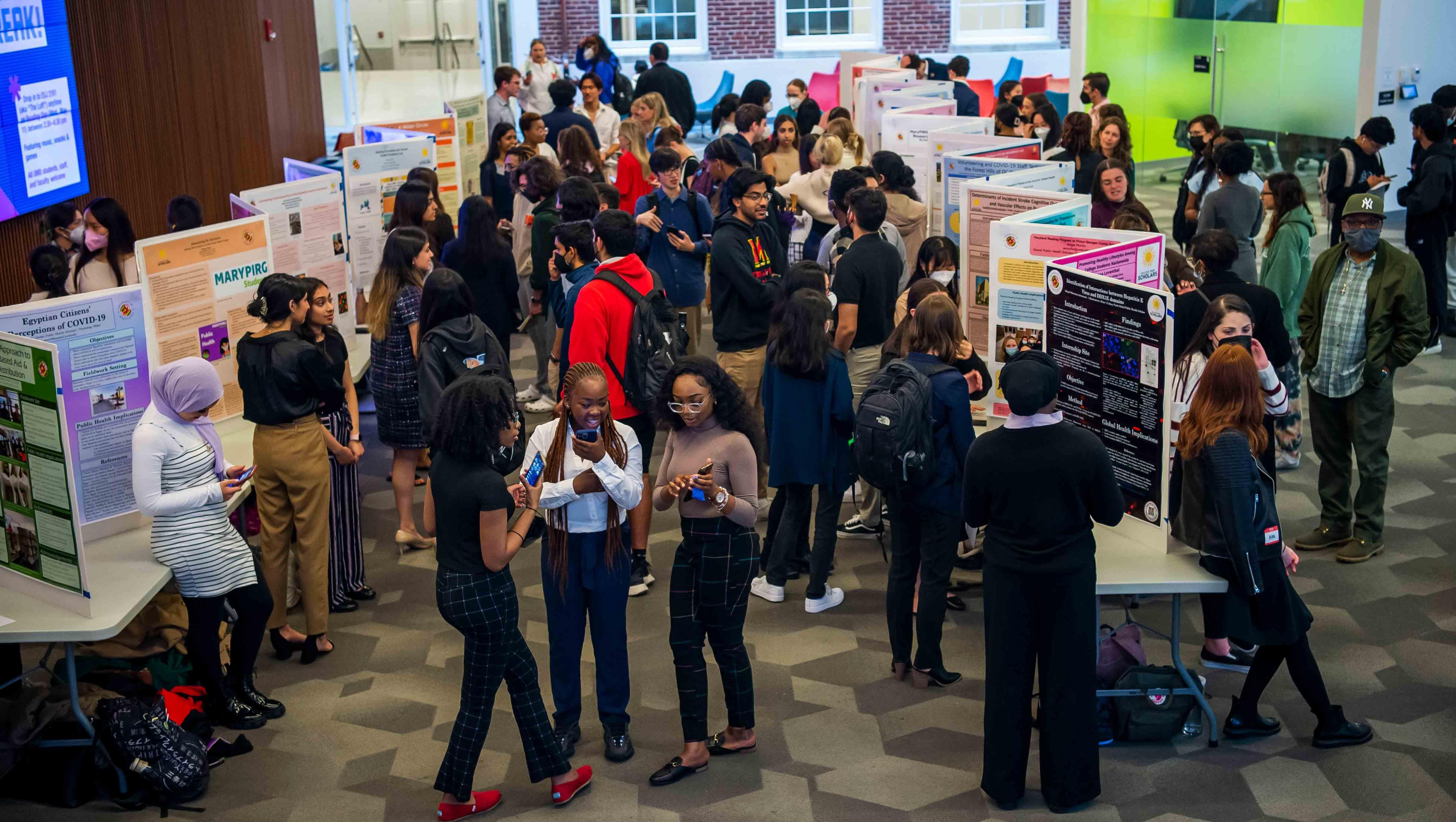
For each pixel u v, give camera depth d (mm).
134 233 7082
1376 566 5785
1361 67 11977
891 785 4184
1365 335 5645
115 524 4738
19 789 4172
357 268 7895
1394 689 4715
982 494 3900
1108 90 15406
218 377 4457
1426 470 6883
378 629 5453
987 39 19766
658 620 5465
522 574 5969
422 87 16625
